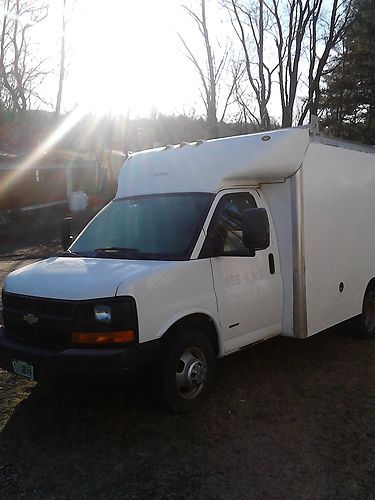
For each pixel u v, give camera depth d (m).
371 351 6.22
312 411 4.54
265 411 4.55
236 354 6.06
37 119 35.97
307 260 5.42
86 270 4.38
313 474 3.57
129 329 4.00
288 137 5.07
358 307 6.50
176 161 5.40
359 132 26.02
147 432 4.21
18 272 4.76
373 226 6.80
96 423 4.39
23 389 5.16
